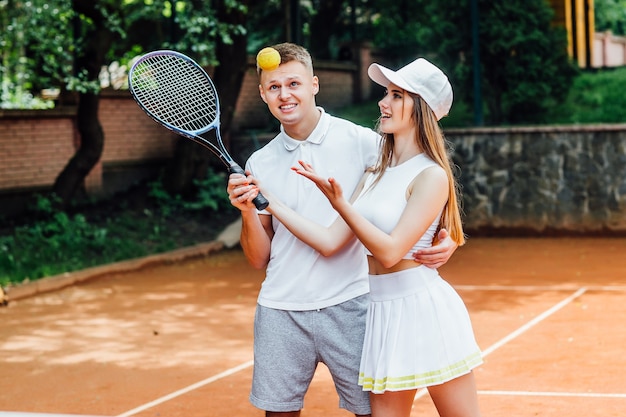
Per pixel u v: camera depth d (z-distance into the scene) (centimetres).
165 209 1579
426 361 363
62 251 1312
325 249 398
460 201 407
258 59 411
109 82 1800
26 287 1089
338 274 414
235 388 666
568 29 2009
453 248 376
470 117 1809
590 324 858
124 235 1455
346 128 424
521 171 1582
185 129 408
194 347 807
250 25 2064
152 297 1072
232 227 1523
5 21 1409
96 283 1183
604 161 1540
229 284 1160
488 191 1600
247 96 1861
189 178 1647
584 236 1555
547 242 1517
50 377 711
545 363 710
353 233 397
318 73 1988
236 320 927
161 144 1722
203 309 990
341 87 2066
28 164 1480
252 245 421
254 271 1271
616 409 584
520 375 675
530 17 1692
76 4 1384
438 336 365
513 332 830
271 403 419
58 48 1402
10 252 1264
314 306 413
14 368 743
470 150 1606
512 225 1590
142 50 1870
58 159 1532
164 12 1623
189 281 1190
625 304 956
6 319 955
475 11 1650
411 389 373
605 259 1310
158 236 1478
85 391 666
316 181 357
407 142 379
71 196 1482
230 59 1627
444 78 377
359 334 414
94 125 1462
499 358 730
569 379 661
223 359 759
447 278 1171
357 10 2269
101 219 1507
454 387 370
